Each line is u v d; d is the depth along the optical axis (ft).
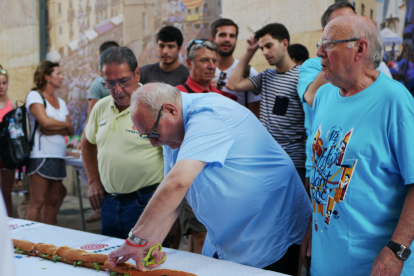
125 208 7.18
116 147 7.13
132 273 4.66
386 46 11.56
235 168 5.06
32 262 5.19
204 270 4.77
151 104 4.66
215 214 5.31
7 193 13.55
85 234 6.22
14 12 23.00
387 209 4.38
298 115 8.55
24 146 11.06
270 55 8.73
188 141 4.47
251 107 9.95
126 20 18.62
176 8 16.49
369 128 4.36
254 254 5.49
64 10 21.45
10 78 23.62
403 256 4.09
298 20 12.61
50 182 11.84
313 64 7.10
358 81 4.53
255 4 13.52
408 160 4.13
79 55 21.06
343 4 6.88
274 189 5.35
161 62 10.24
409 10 11.02
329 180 4.66
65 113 12.40
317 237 4.91
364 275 4.46
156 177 7.14
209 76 8.27
